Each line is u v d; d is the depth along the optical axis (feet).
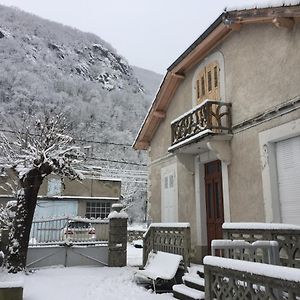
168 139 41.50
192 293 21.17
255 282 12.10
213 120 30.42
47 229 38.34
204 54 34.63
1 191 52.90
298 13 21.94
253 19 25.95
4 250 34.14
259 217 24.97
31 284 26.99
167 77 39.09
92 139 143.74
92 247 38.70
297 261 17.47
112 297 23.22
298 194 22.62
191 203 35.19
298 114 22.41
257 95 26.30
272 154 24.61
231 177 28.43
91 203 82.02
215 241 16.48
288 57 23.63
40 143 33.35
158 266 27.37
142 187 141.90
